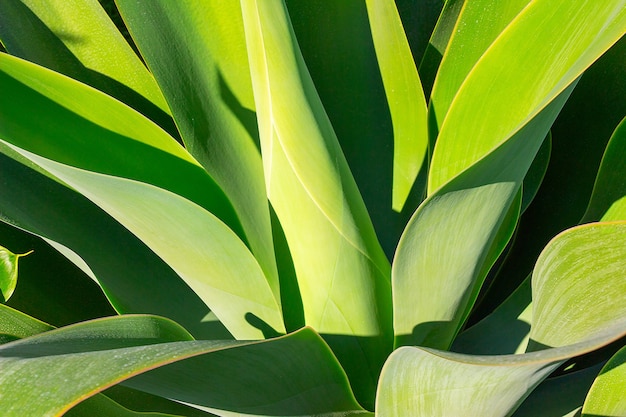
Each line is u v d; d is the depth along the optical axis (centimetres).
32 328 120
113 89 132
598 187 125
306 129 108
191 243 111
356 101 131
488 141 113
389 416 106
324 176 110
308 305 116
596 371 124
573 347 88
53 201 123
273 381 105
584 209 133
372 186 130
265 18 104
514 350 125
